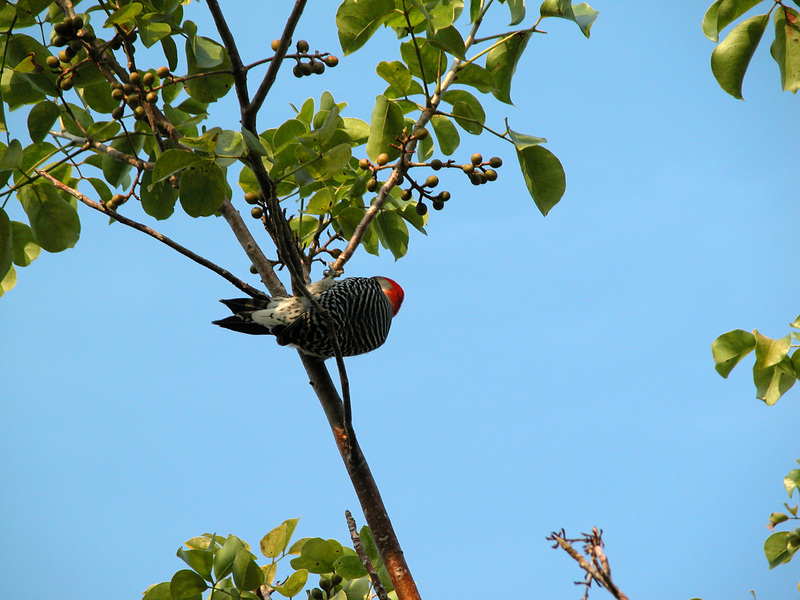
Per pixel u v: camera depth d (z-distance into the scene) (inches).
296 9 317.1
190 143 302.8
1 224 353.7
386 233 490.3
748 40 341.7
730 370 402.6
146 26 374.3
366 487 373.7
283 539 382.0
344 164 341.1
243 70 337.7
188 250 428.8
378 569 420.5
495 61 418.3
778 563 397.7
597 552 227.9
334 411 420.2
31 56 375.6
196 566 350.0
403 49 407.2
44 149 446.0
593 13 379.9
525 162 381.7
